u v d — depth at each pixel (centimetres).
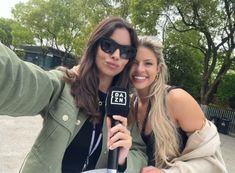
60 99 59
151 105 78
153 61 79
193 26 641
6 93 47
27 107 52
